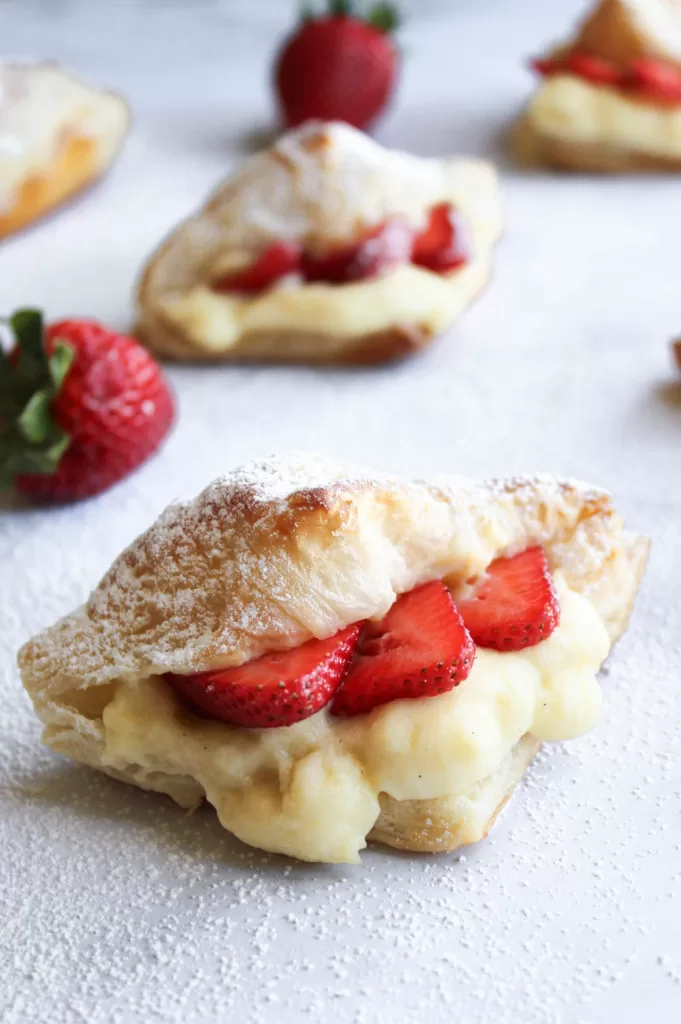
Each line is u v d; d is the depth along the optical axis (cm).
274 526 39
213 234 54
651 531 46
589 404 51
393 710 39
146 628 40
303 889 39
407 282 53
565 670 40
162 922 38
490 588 40
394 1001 37
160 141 66
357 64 64
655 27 62
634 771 40
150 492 49
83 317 56
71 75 64
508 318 55
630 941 38
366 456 50
